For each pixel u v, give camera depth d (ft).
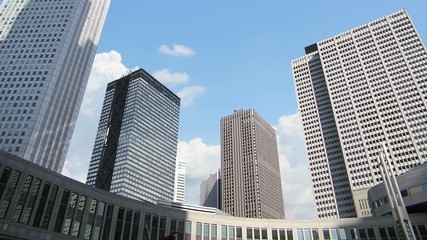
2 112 555.69
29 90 581.12
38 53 625.82
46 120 570.87
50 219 180.75
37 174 183.42
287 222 265.34
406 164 629.10
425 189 226.79
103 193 214.90
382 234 241.35
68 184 197.57
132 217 223.51
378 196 264.11
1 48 631.97
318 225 260.42
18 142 525.34
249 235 258.57
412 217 234.79
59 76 615.98
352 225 253.03
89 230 197.88
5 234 159.94
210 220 256.73
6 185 167.73
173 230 239.09
